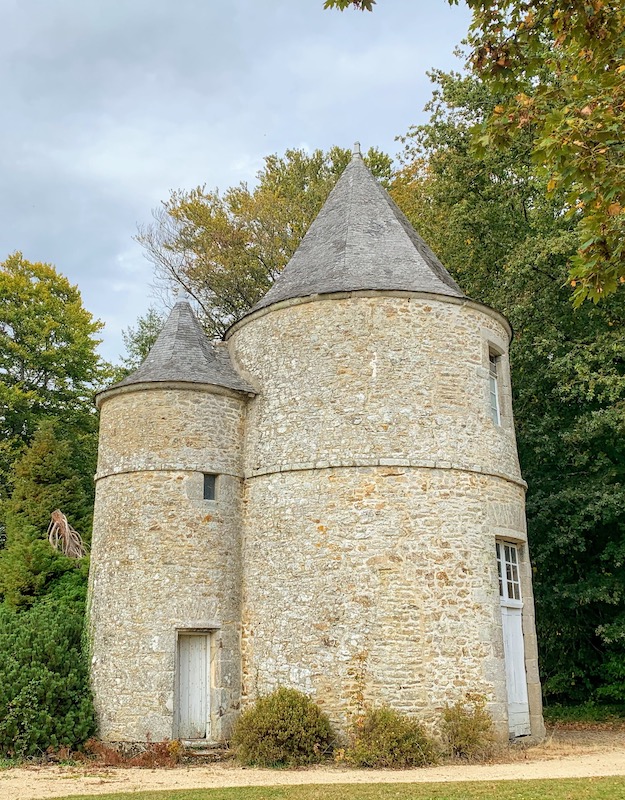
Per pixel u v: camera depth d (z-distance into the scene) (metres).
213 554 12.27
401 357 12.21
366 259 13.34
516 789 7.76
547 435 17.69
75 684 11.82
